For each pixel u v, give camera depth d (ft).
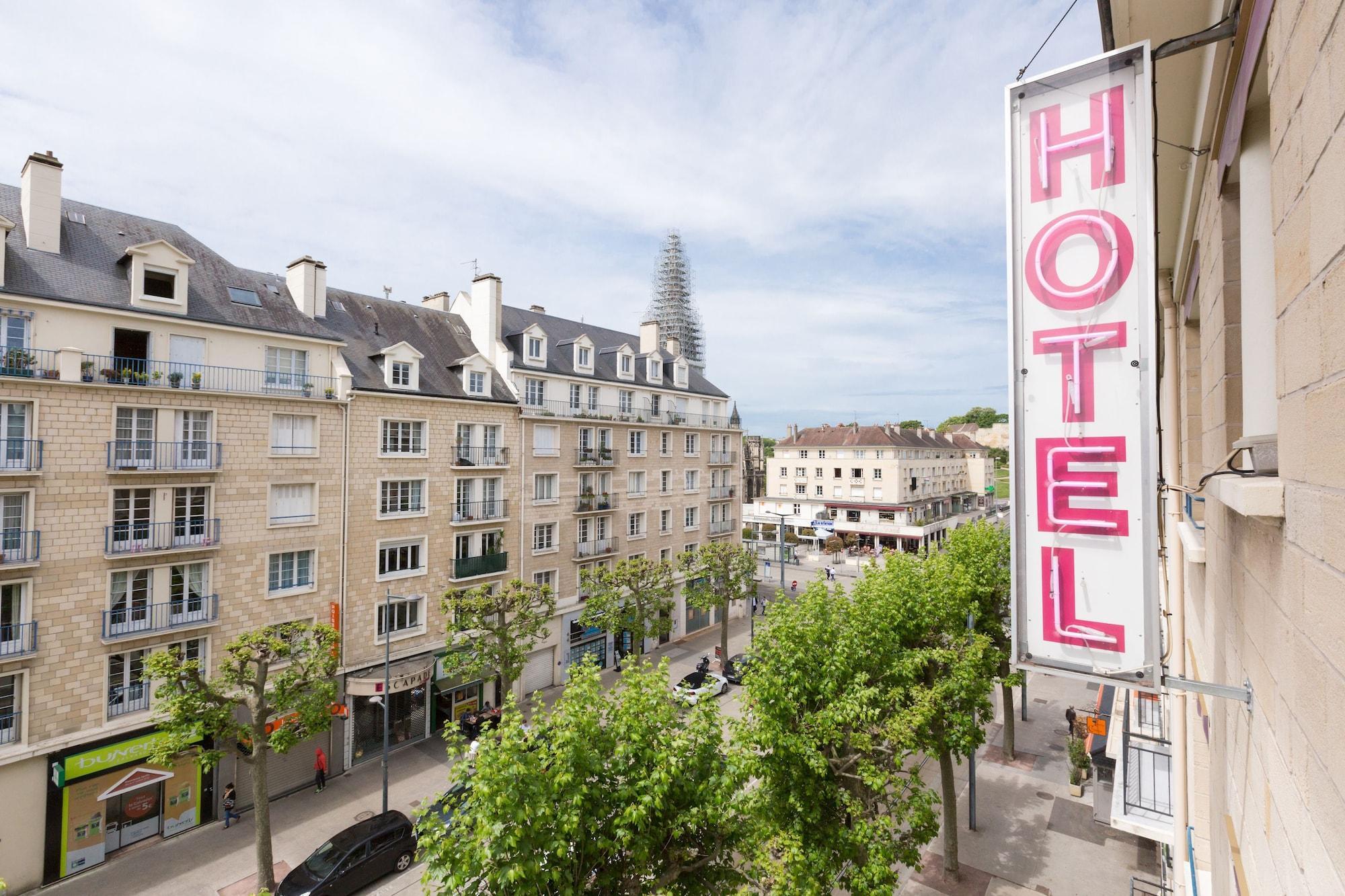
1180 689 14.32
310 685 55.93
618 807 29.30
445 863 26.22
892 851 38.58
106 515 57.16
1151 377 14.92
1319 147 7.55
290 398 68.69
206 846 58.70
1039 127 16.24
